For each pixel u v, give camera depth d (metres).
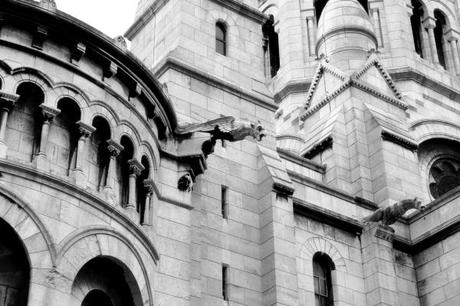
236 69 34.53
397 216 33.34
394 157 38.00
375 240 33.28
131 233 25.09
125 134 26.25
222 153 31.44
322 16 46.22
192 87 32.41
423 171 45.59
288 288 29.19
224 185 30.83
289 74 52.75
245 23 36.25
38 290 21.83
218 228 29.62
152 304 25.30
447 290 32.97
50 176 23.31
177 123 29.42
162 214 27.56
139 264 25.03
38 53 24.95
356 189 37.31
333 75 41.91
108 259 24.11
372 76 41.53
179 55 32.94
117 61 26.64
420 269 34.31
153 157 27.66
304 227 32.41
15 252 22.41
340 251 32.84
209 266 28.59
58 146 24.39
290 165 37.75
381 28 52.72
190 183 28.81
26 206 22.61
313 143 39.78
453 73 55.62
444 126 47.94
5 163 22.80
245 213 30.70
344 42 43.72
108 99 26.11
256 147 32.66
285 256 29.86
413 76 50.31
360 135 38.69
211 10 35.38
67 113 25.08
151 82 27.78
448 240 33.75
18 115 24.16
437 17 57.91
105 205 24.30
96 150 25.55
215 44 34.66
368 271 32.84
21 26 25.09
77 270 22.88
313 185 34.34
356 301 32.09
